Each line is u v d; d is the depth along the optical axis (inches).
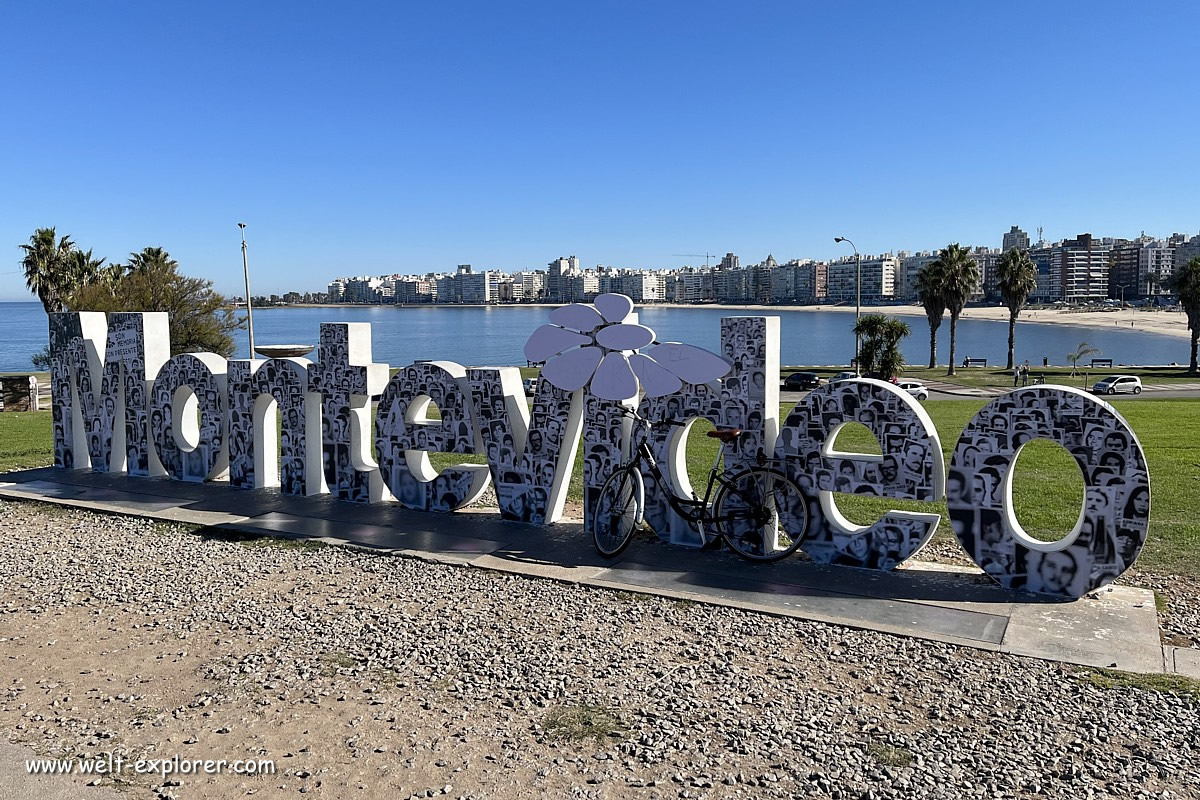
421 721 208.8
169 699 223.6
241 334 5098.4
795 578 312.2
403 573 326.0
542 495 386.3
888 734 198.2
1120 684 222.5
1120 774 179.5
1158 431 777.6
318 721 209.9
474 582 315.0
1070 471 532.7
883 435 312.5
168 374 489.7
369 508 424.5
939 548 358.0
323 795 177.3
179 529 392.8
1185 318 5816.9
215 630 271.6
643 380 353.7
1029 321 6269.7
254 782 182.9
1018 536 297.3
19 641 263.9
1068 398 281.6
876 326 1952.5
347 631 268.7
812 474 328.2
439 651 251.4
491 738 200.1
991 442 296.0
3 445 668.7
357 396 435.5
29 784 183.0
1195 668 232.5
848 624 267.1
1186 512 414.0
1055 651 244.4
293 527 390.6
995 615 273.0
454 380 399.2
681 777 181.0
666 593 297.7
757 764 186.2
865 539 320.8
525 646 253.8
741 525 338.3
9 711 217.8
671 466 354.6
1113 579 279.6
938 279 2426.2
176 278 1578.5
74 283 1902.1
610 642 256.4
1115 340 4448.8
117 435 520.1
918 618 271.7
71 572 331.3
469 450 400.2
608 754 191.6
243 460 469.1
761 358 333.4
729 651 248.7
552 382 375.9
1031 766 183.5
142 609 291.0
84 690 229.5
